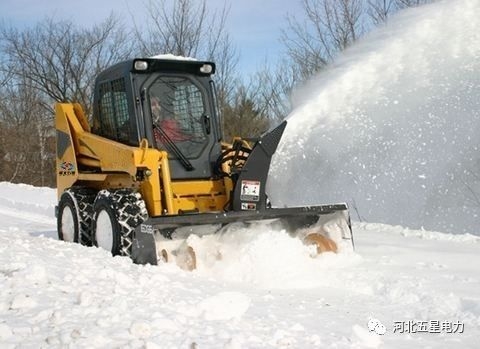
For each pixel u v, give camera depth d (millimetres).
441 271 5625
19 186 16734
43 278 4746
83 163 7762
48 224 10883
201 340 3443
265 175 6652
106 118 7469
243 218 6023
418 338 3875
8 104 27250
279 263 5812
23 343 3369
